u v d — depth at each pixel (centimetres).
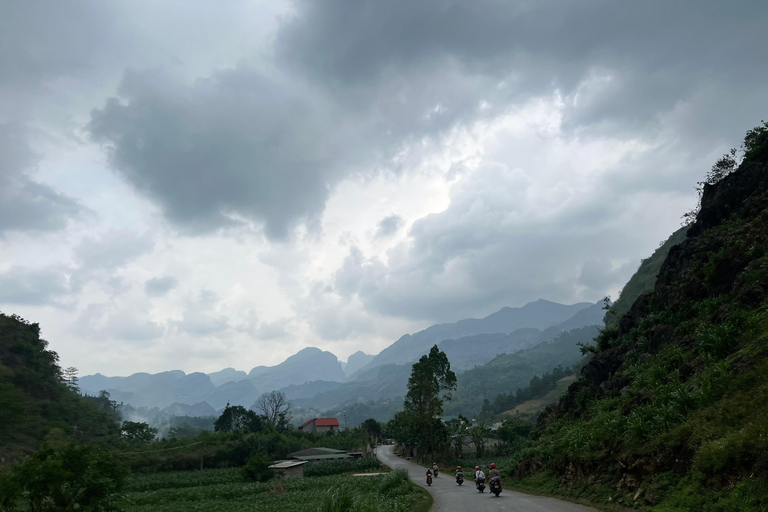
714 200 4203
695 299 3562
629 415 2553
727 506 1301
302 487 5547
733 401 1744
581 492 2358
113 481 2441
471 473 6025
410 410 9762
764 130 4031
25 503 2194
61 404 11794
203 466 9512
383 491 3722
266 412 15200
